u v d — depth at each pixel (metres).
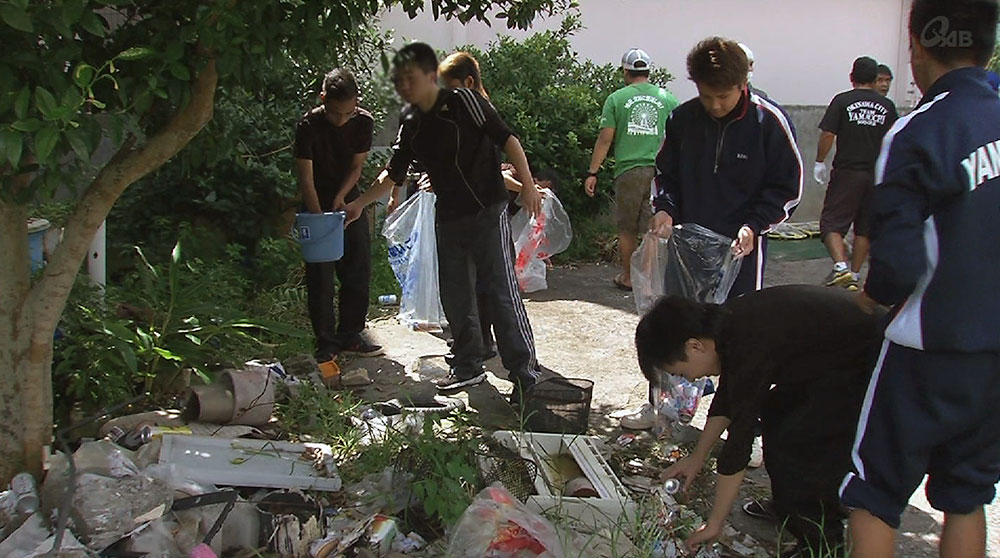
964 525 2.75
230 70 2.79
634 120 7.12
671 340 3.02
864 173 7.17
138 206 6.63
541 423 4.30
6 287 3.05
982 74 2.55
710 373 3.07
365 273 5.39
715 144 4.07
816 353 2.97
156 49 2.82
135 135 3.05
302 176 5.08
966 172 2.42
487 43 9.38
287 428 3.90
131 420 3.66
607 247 8.58
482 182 4.56
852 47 11.50
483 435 3.69
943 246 2.47
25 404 3.11
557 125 8.80
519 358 4.66
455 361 4.98
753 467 4.02
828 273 8.38
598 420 4.56
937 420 2.54
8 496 2.93
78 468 2.99
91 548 2.69
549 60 9.23
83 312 4.00
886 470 2.61
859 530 2.70
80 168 2.85
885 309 2.97
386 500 3.30
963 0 2.51
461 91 4.45
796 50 11.26
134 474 2.99
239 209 6.68
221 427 3.71
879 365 2.65
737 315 2.98
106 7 2.81
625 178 7.20
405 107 4.47
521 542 2.90
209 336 4.21
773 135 4.02
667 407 4.29
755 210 4.06
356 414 4.18
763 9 10.95
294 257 6.59
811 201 10.85
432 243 6.02
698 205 4.15
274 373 4.12
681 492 3.47
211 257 6.42
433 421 3.63
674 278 4.18
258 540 2.97
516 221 7.09
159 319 4.17
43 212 4.91
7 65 2.51
